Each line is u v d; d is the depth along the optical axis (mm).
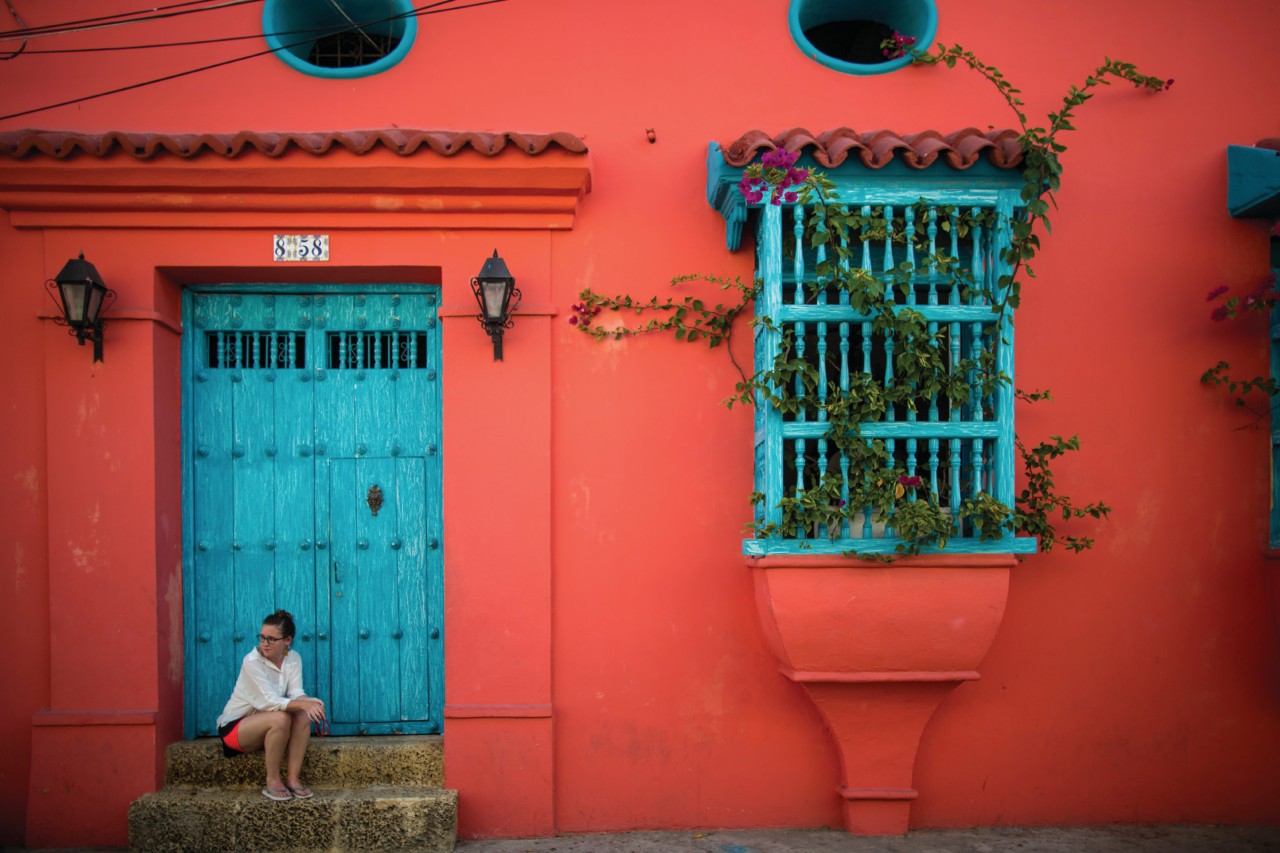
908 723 4297
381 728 4637
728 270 4574
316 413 4703
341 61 5008
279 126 4590
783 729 4484
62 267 4379
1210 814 4523
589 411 4523
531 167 4266
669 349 4559
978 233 4152
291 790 4160
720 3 4699
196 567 4637
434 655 4664
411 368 4719
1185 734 4543
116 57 4582
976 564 4082
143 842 4062
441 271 4520
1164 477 4602
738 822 4453
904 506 3914
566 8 4668
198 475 4660
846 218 4004
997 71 4348
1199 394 4633
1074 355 4605
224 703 4617
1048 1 4734
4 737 4336
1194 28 4742
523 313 4461
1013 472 4152
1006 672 4527
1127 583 4574
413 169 4246
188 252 4418
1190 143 4695
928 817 4473
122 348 4375
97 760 4262
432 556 4680
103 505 4332
